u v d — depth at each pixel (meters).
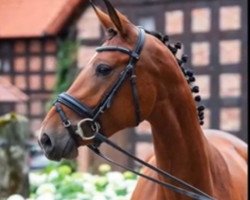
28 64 29.36
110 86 4.84
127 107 4.89
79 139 4.84
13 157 11.66
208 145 5.36
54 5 27.45
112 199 10.01
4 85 29.22
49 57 28.84
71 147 4.84
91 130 4.84
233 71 18.53
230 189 5.45
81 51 21.36
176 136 5.06
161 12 19.38
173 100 5.04
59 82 23.31
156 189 5.50
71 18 22.98
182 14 19.14
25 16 28.77
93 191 10.56
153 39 5.04
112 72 4.85
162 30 19.36
